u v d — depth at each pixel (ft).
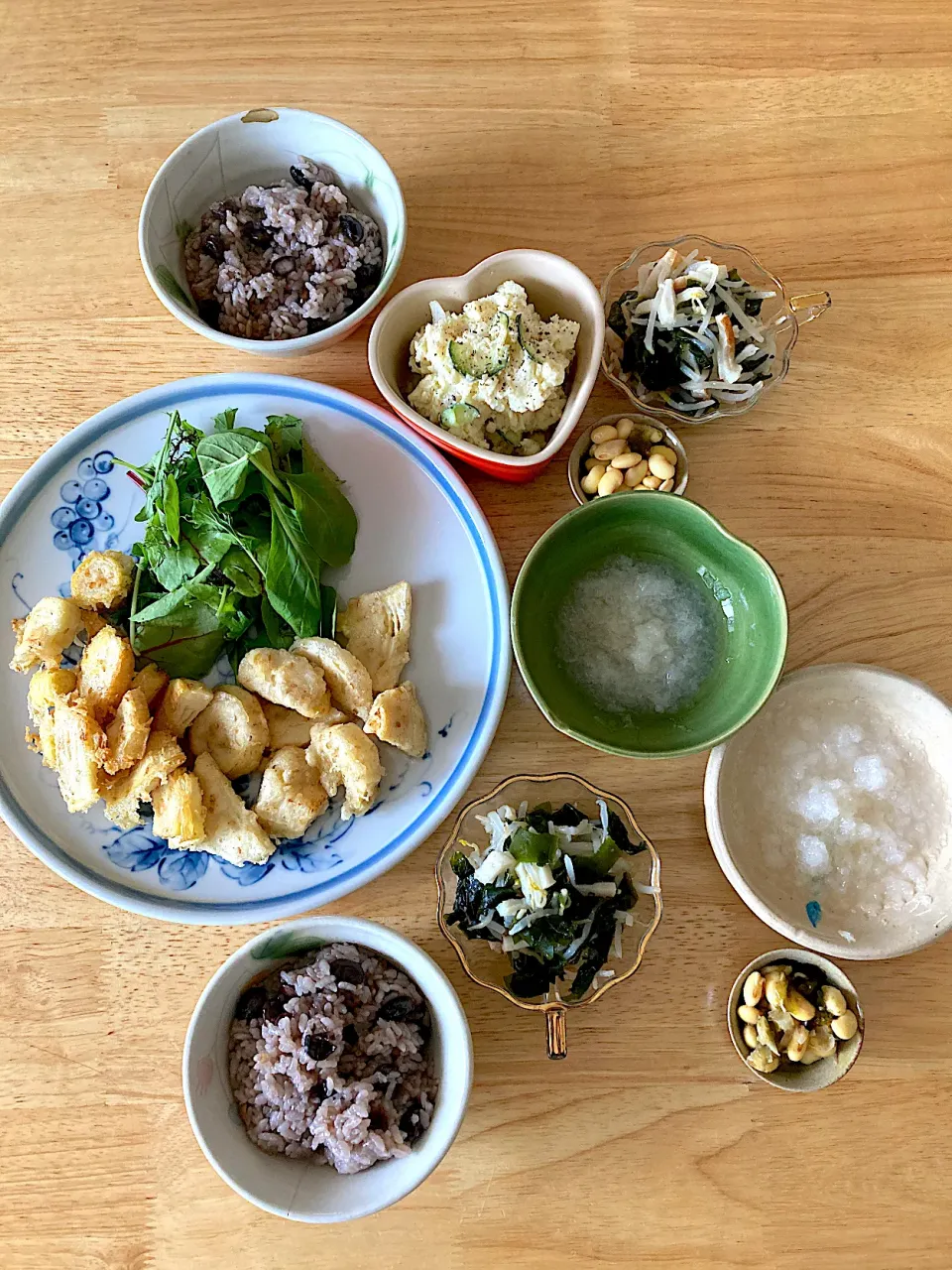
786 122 1.68
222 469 1.40
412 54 1.69
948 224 1.65
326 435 1.59
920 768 1.56
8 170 1.68
